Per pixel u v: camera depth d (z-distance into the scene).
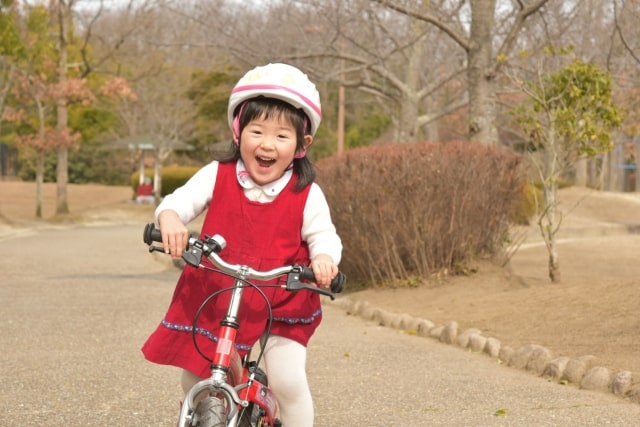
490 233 12.83
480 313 9.80
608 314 8.64
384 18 22.42
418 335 9.57
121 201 54.03
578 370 7.09
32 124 42.31
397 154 12.12
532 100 12.66
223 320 3.51
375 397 6.60
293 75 3.75
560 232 26.98
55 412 6.11
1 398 6.50
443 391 6.79
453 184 12.20
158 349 3.83
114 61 41.44
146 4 37.97
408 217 12.22
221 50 20.28
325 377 7.32
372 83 24.38
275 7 20.20
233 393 3.41
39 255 22.02
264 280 3.64
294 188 3.90
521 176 12.91
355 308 11.39
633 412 6.07
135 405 6.33
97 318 10.91
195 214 3.91
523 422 5.84
